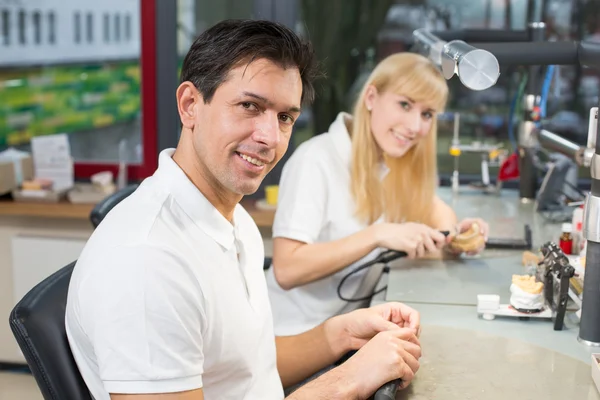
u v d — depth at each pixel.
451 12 3.15
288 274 1.99
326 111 3.28
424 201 2.26
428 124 2.16
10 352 3.31
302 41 1.20
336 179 2.10
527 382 1.30
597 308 1.47
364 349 1.31
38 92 3.35
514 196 2.92
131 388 1.04
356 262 2.09
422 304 1.74
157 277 1.07
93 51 3.29
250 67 1.14
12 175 3.18
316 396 1.23
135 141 3.35
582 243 2.02
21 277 3.21
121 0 3.21
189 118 1.21
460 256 2.13
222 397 1.24
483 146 2.97
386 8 3.18
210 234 1.21
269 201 3.08
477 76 1.60
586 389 1.27
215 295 1.19
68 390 1.12
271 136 1.16
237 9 3.19
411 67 2.09
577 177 3.01
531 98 2.73
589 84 3.07
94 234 1.15
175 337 1.08
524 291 1.63
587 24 3.06
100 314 1.05
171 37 3.21
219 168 1.18
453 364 1.38
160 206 1.17
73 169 3.38
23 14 3.29
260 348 1.34
